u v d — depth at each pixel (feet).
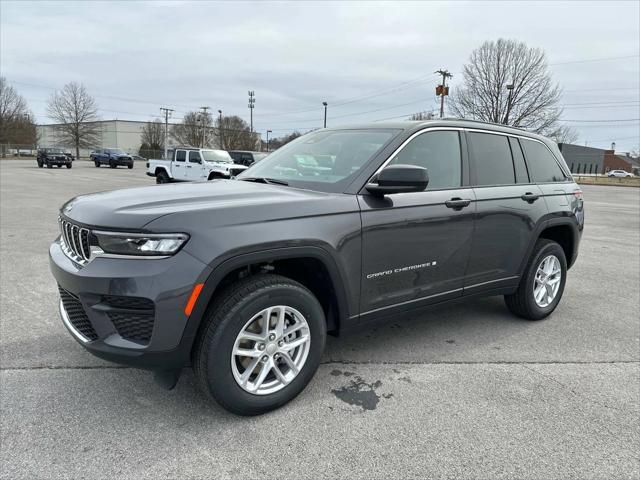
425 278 11.27
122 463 7.68
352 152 11.09
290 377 9.33
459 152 12.19
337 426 8.84
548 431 8.84
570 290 18.57
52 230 28.27
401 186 9.41
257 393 8.89
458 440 8.50
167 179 70.28
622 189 120.47
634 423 9.18
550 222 14.24
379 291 10.41
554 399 10.01
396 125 11.59
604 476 7.65
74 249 8.89
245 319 8.42
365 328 10.51
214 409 9.29
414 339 13.10
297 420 9.01
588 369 11.48
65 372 10.64
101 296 7.98
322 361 11.57
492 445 8.38
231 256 8.07
